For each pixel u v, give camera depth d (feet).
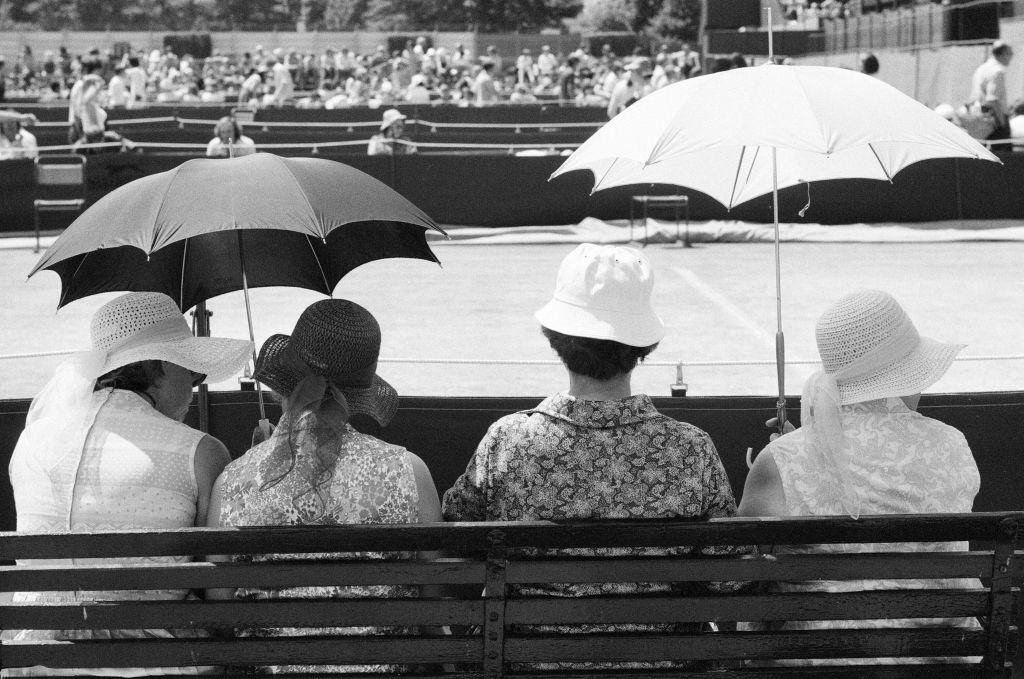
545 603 13.03
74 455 13.78
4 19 387.34
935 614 13.39
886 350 14.05
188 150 119.75
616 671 13.52
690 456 13.51
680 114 15.29
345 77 221.05
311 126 133.49
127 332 14.67
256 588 12.82
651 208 88.38
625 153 15.28
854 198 87.45
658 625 14.24
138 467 13.70
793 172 20.34
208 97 177.37
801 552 14.03
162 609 12.80
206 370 14.57
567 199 87.76
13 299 63.26
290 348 13.30
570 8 406.62
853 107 15.20
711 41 132.57
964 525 13.02
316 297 63.98
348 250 19.27
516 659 13.17
